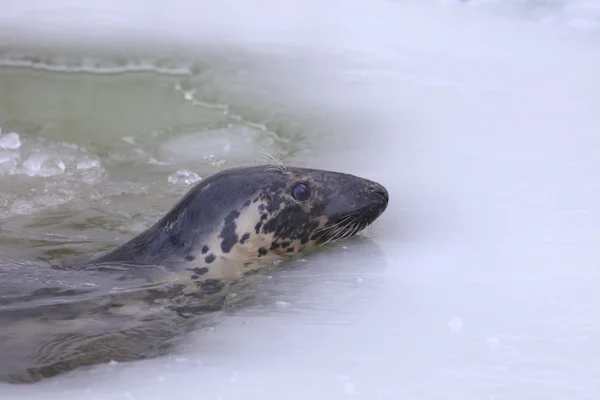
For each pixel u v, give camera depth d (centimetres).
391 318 1500
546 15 3747
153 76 3241
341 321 1501
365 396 1245
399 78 3103
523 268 1694
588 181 2167
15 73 3269
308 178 1875
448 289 1612
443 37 3528
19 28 3619
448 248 1825
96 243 2039
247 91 3062
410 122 2712
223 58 3322
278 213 1834
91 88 3191
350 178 1908
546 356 1344
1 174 2525
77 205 2322
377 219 2014
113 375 1356
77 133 2877
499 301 1545
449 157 2409
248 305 1596
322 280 1692
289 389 1271
